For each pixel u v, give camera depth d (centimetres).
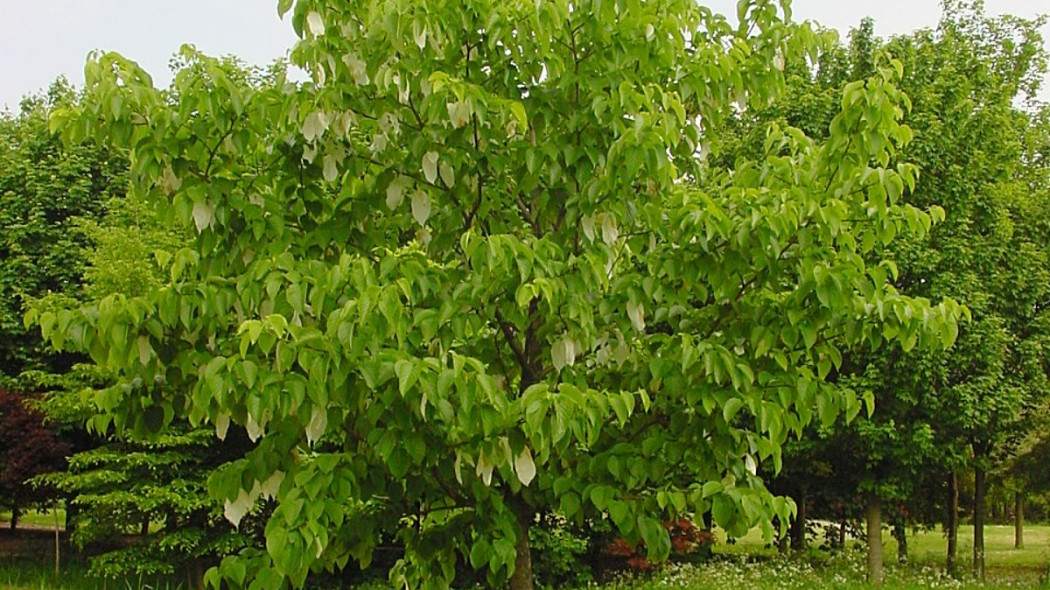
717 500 286
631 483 309
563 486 304
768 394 314
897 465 1259
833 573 1323
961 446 1273
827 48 368
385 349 254
